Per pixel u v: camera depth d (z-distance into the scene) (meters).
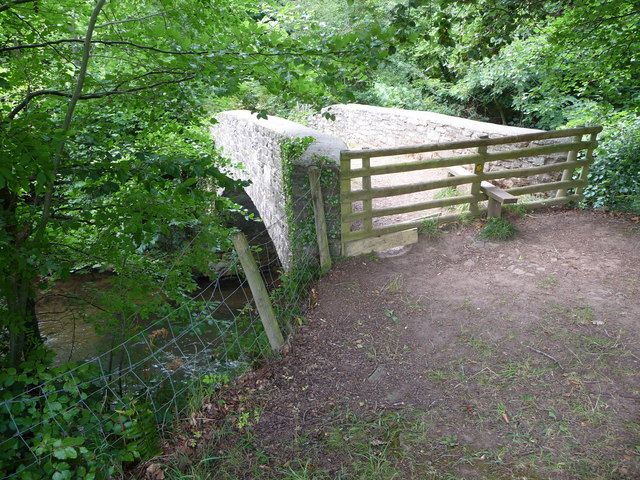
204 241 4.11
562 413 3.00
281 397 3.30
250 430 3.00
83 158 3.39
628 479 2.50
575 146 5.89
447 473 2.61
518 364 3.47
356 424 3.01
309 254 5.07
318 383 3.42
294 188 4.98
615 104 8.39
